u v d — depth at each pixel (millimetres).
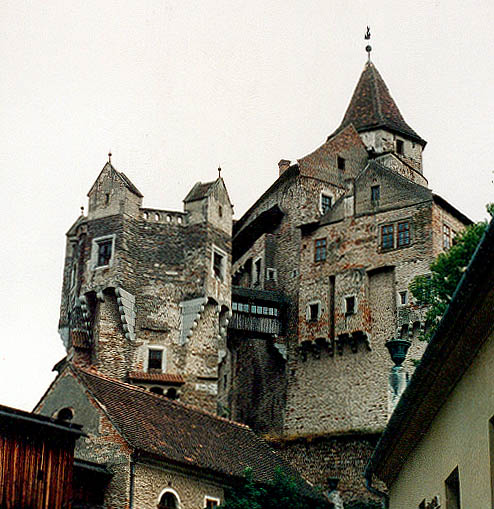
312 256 64000
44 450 31156
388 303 59594
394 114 74500
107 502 33906
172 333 55188
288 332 64062
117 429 34938
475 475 15055
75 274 59062
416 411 18828
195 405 54188
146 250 56188
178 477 35906
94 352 54281
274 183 69812
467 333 14836
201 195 57531
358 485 56969
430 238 59125
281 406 62844
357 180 63375
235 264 71938
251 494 37594
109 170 57562
